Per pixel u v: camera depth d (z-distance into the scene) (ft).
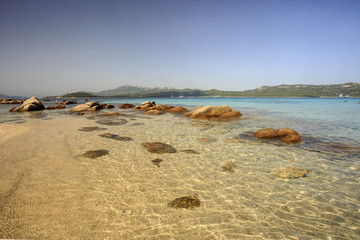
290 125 49.39
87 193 15.96
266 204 14.87
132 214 13.32
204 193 16.35
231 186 17.65
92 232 11.46
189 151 27.86
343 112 84.12
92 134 38.32
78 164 22.35
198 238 11.19
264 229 12.09
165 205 14.49
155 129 44.11
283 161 24.00
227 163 23.31
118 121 56.90
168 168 21.67
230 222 12.71
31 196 15.24
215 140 34.09
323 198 15.79
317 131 41.81
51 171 20.20
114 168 21.43
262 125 49.57
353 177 19.58
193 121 57.00
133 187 17.19
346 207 14.58
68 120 59.16
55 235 11.13
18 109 95.04
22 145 29.84
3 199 14.70
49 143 31.19
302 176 19.83
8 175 18.97
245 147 29.94
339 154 26.63
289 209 14.26
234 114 67.51
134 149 28.60
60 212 13.29
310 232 11.89
